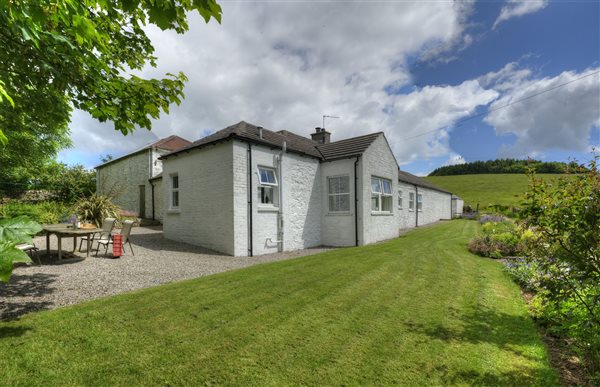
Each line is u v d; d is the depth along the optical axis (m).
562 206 3.37
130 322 3.83
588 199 3.21
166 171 12.09
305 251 11.21
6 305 4.34
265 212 10.54
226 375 2.74
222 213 9.80
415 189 24.92
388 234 14.68
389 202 15.26
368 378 2.72
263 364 2.93
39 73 3.43
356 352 3.18
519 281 6.09
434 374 2.80
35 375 2.66
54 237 11.55
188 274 6.69
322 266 7.44
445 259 8.37
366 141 13.52
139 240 11.44
